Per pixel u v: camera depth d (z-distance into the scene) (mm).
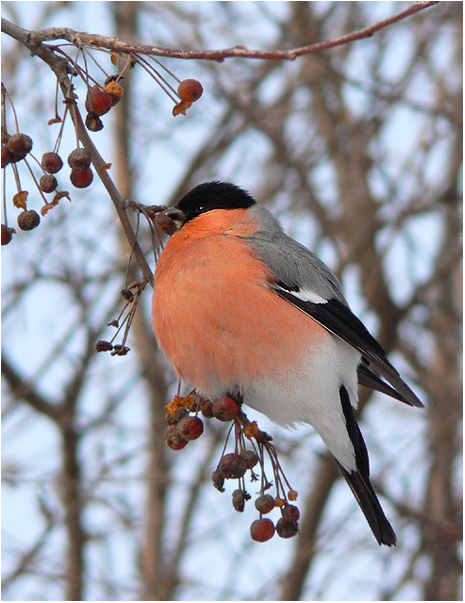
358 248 12234
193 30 12227
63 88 5820
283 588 11211
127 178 11500
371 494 7305
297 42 12664
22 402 11414
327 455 11508
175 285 7203
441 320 12703
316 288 7504
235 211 7895
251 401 7414
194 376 7270
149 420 12148
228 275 7215
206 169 12125
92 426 11672
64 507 11227
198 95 5664
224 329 7113
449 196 12500
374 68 12711
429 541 11500
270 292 7305
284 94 12898
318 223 12688
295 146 12977
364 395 11844
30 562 10844
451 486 12039
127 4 11922
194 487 11789
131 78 11508
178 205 7996
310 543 11328
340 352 7523
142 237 11508
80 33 5695
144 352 11719
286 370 7207
